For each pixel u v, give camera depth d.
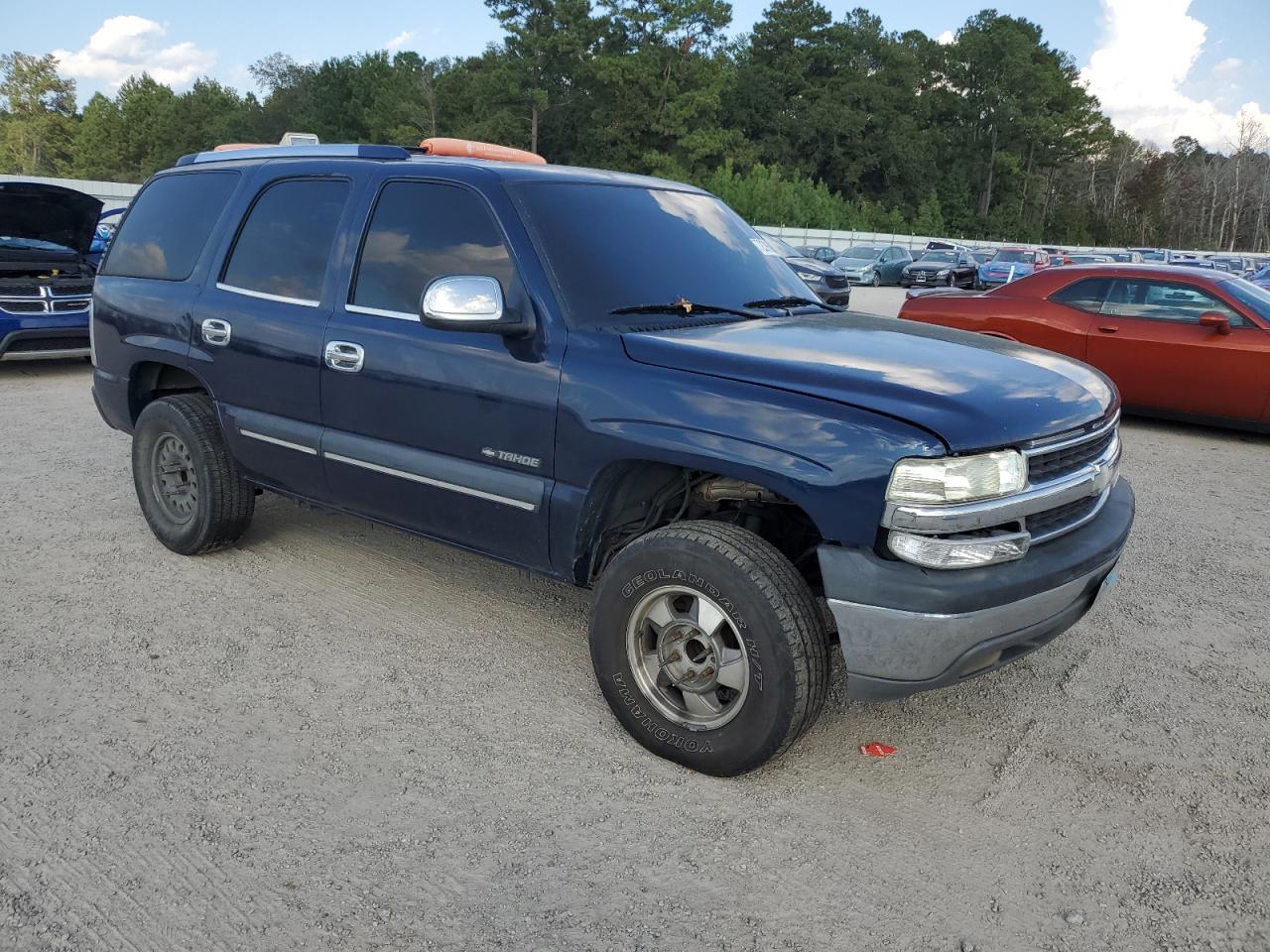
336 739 3.28
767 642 2.83
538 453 3.31
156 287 4.79
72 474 6.40
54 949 2.33
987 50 96.00
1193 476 7.46
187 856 2.67
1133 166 120.94
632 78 66.88
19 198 9.25
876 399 2.81
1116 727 3.54
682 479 3.37
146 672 3.71
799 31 85.00
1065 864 2.75
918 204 86.25
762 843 2.80
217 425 4.66
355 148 4.13
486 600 4.49
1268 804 3.06
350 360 3.82
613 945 2.38
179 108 99.62
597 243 3.58
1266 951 2.42
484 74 74.00
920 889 2.62
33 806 2.86
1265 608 4.75
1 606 4.27
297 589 4.55
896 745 3.37
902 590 2.67
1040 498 2.87
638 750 3.26
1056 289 9.58
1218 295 8.78
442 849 2.73
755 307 3.76
